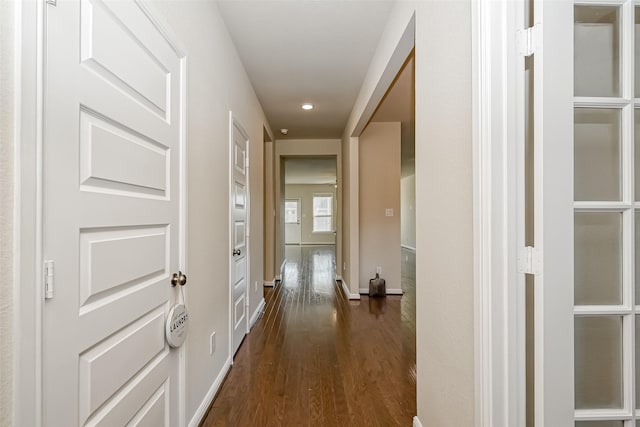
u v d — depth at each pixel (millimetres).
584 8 1098
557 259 1012
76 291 897
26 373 736
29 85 746
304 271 7395
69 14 872
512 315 1071
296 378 2414
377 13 2309
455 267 1326
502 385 1072
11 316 715
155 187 1329
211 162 2078
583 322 1079
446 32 1402
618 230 1081
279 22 2410
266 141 5578
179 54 1561
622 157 1080
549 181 1012
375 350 2943
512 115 1076
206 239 1977
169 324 1400
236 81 2805
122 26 1102
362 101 3559
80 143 916
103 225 1007
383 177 5121
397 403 2088
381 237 5125
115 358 1070
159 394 1378
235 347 2840
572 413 1010
